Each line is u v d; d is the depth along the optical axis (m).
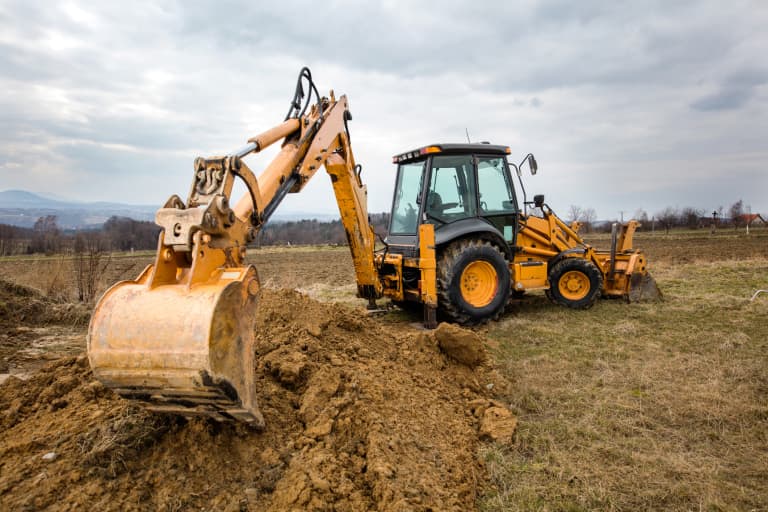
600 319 7.12
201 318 2.19
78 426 2.68
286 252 30.94
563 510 2.63
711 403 3.95
